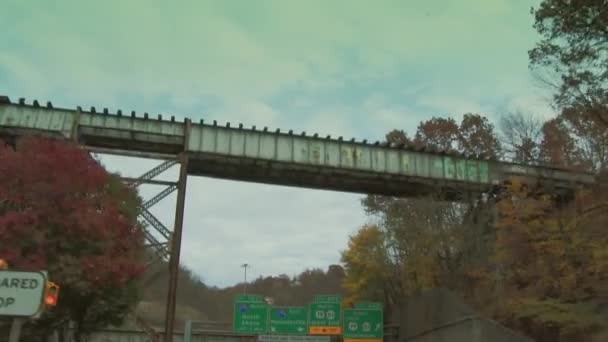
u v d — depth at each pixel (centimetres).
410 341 4234
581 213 3681
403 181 4972
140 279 3112
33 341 2644
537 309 3262
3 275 877
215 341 5788
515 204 4088
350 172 4822
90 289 2509
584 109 2817
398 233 4872
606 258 3181
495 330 3231
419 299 4212
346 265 5650
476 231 4478
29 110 4306
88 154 2889
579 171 4225
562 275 3528
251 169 4775
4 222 2280
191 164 4641
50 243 2406
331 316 4522
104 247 2553
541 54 2667
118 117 4450
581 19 2438
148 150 4644
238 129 4656
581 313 3127
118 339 5519
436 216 4744
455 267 4406
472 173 5031
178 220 4194
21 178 2450
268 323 4469
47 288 903
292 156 4725
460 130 6519
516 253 3872
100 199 2703
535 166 4800
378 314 4559
